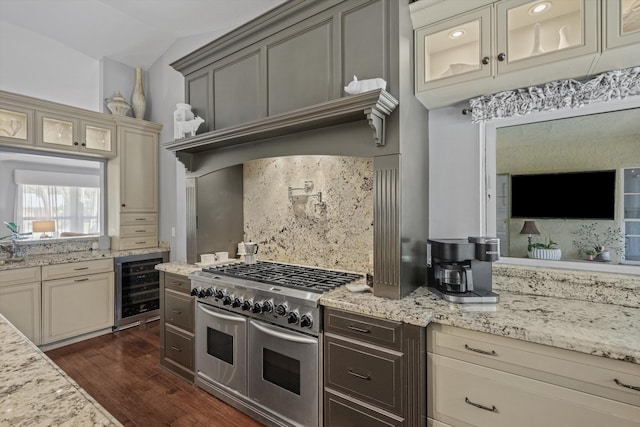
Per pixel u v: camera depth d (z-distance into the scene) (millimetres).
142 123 3992
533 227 1944
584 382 1204
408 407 1540
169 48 4062
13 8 3102
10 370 866
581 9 1437
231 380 2258
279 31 2295
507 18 1614
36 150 3381
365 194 2420
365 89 1717
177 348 2686
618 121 1723
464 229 2104
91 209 3945
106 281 3570
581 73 1608
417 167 2000
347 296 1829
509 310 1561
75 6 3229
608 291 1665
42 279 3102
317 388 1831
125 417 2154
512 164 2002
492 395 1381
